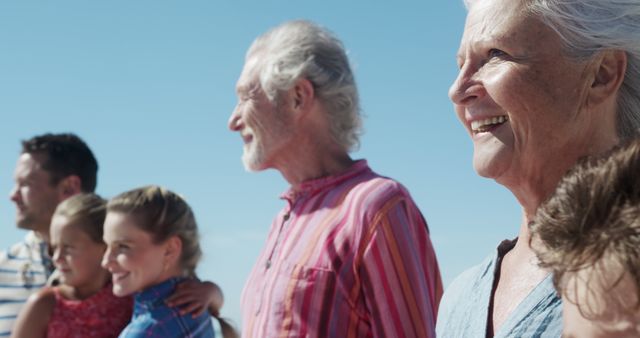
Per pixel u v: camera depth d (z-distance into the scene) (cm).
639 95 154
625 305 91
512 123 154
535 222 105
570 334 100
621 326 92
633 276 89
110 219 312
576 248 96
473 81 161
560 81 150
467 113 163
